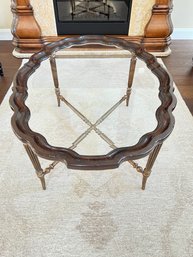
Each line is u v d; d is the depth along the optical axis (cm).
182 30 259
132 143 132
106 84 185
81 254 93
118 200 111
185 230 101
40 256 93
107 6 238
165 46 231
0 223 103
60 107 160
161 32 222
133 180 119
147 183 118
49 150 76
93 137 138
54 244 96
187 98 178
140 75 191
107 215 105
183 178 121
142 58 125
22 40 226
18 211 107
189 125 151
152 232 100
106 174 122
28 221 103
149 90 175
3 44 253
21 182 119
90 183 118
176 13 246
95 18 231
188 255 93
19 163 127
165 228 101
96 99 169
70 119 151
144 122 148
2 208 108
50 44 130
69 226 101
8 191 115
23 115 89
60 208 108
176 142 140
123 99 153
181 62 224
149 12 215
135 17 219
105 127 144
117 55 224
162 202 110
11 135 143
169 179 120
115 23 225
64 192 114
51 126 146
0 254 93
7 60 225
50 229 100
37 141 79
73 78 192
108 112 142
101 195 113
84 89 179
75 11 238
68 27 228
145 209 108
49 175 121
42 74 195
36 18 217
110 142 122
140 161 127
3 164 127
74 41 133
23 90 101
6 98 174
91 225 102
